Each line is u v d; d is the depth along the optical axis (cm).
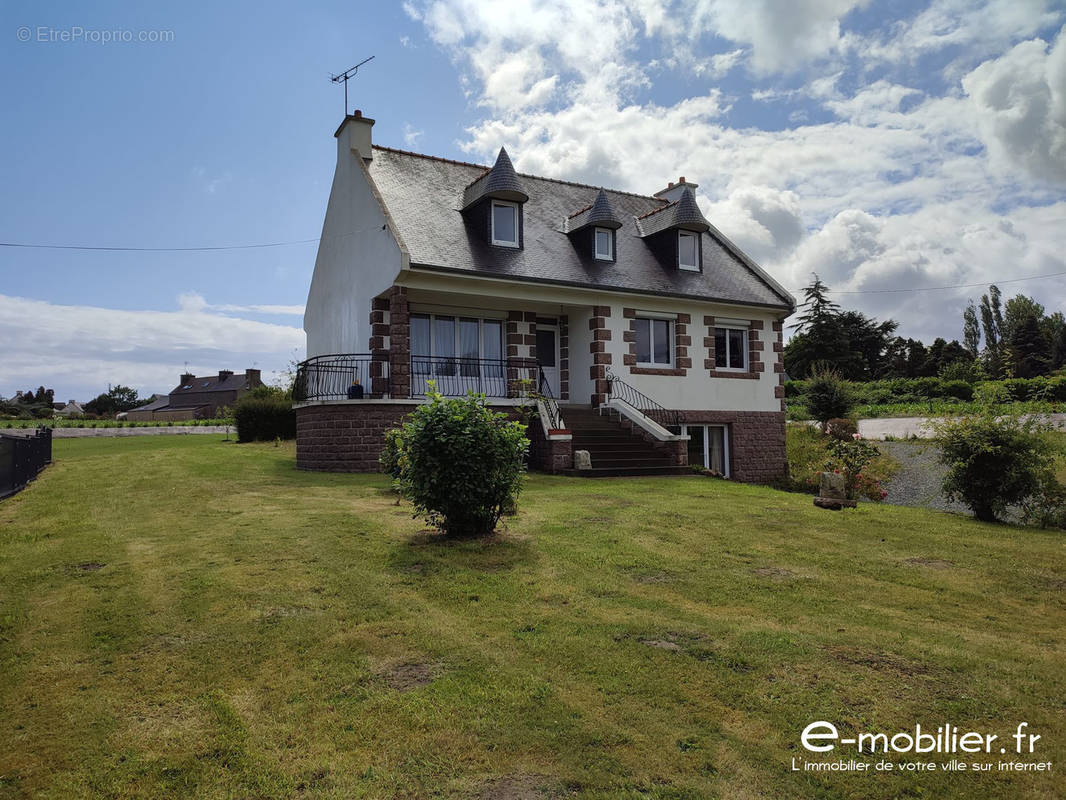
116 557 709
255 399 2419
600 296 1828
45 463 1529
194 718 396
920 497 1750
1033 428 1155
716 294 2020
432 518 820
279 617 540
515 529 838
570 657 472
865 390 4616
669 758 360
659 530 854
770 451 2123
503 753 363
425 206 1794
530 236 1891
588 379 1862
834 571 712
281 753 363
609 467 1521
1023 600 649
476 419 790
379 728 385
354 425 1500
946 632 545
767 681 443
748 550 780
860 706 416
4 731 383
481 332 1830
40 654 476
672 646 495
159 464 1535
